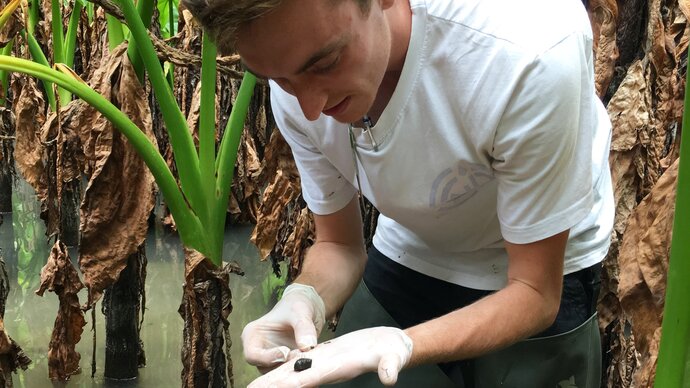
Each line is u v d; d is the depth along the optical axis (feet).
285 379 2.48
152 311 6.65
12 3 3.94
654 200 2.35
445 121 2.67
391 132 2.75
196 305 4.45
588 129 2.63
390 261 3.60
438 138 2.72
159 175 4.08
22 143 6.33
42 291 5.15
